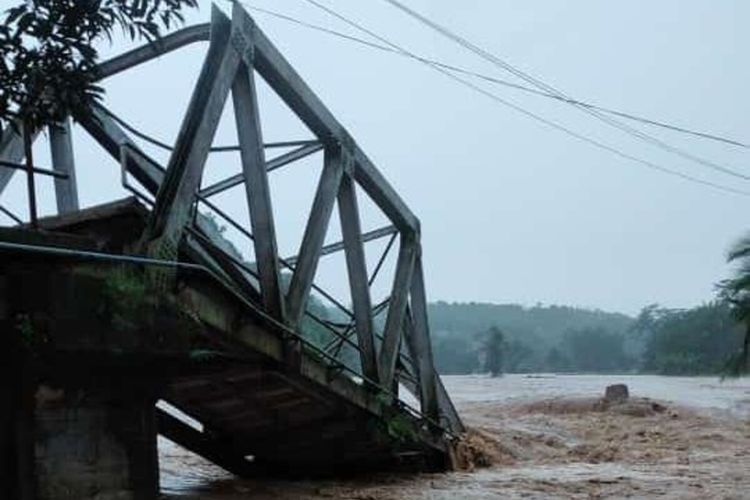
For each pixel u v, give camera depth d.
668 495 16.47
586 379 95.12
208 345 10.61
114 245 9.66
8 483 6.59
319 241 13.12
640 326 139.88
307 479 17.50
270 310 11.73
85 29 4.75
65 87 4.89
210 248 11.20
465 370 139.38
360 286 14.67
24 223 9.94
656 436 28.69
